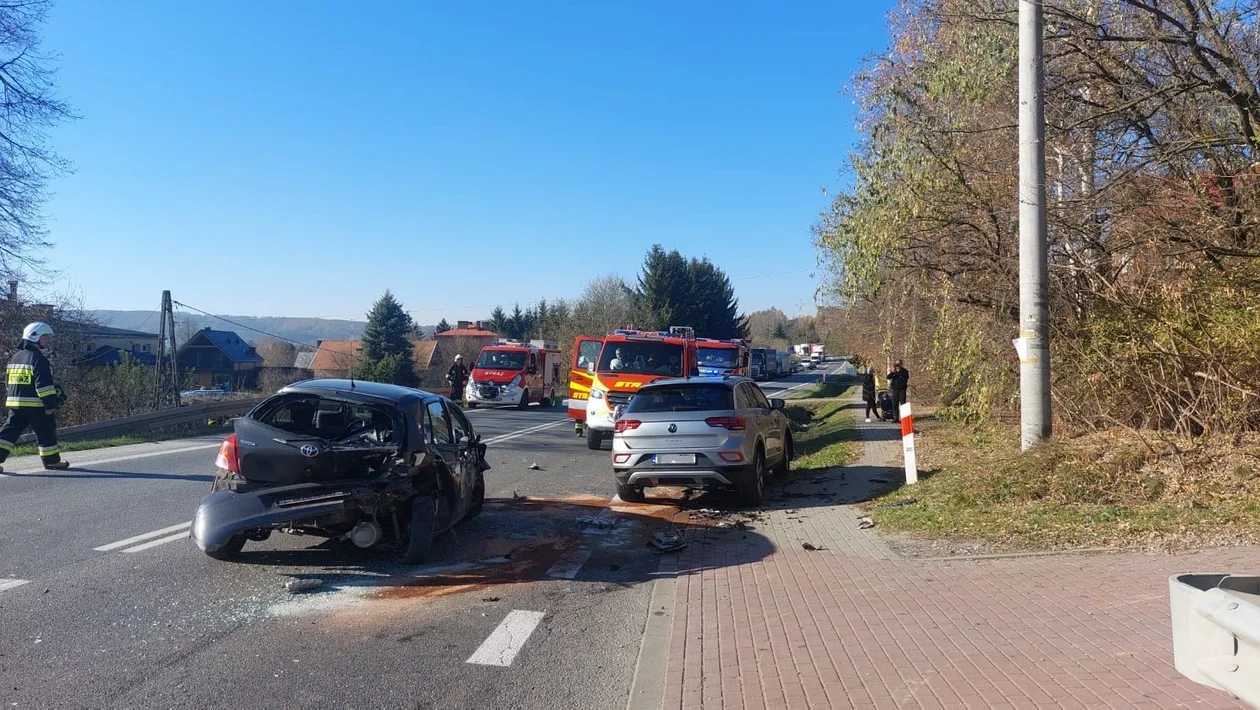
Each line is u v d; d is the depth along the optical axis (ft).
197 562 23.58
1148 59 39.24
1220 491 26.78
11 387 38.91
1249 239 35.83
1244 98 36.01
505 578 23.32
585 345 65.72
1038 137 33.73
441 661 16.76
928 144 42.63
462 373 104.53
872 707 13.51
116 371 85.92
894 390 70.74
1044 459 31.30
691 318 222.07
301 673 15.92
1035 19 33.55
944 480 35.60
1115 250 38.60
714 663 16.37
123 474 38.63
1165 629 16.16
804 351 361.30
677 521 32.12
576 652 17.44
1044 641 15.98
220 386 207.41
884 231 42.86
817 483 41.16
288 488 22.54
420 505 24.09
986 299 44.68
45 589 20.68
